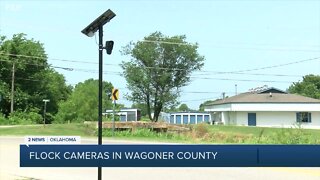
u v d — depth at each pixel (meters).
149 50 96.75
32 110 87.31
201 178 16.19
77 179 15.66
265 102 71.81
